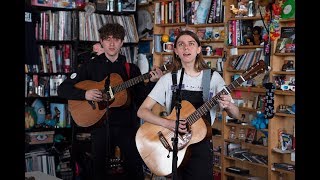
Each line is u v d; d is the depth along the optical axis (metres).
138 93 3.77
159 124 3.01
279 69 4.39
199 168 2.92
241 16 4.67
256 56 4.55
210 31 5.09
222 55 4.91
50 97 5.38
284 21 4.33
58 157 5.41
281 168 4.28
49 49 5.30
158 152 3.13
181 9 5.31
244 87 4.61
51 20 5.29
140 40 5.97
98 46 4.40
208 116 3.02
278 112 4.34
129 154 3.69
